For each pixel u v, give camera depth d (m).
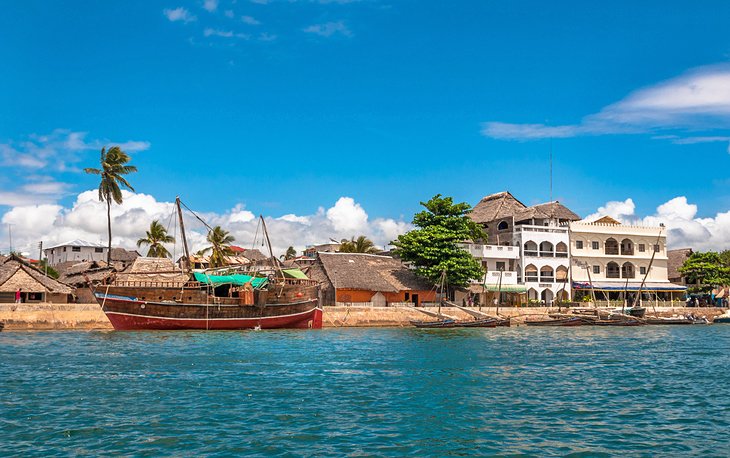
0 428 18.98
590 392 25.66
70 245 110.38
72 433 18.52
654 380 28.86
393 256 93.56
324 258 80.69
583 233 94.06
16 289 64.88
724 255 115.06
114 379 27.44
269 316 59.44
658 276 98.50
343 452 17.02
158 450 17.00
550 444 17.98
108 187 78.56
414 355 37.47
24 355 35.50
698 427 20.03
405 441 18.11
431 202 81.44
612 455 17.05
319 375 29.19
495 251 87.62
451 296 83.00
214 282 57.69
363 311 68.50
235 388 25.62
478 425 19.98
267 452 16.92
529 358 36.62
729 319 84.94
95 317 58.47
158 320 54.94
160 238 96.50
